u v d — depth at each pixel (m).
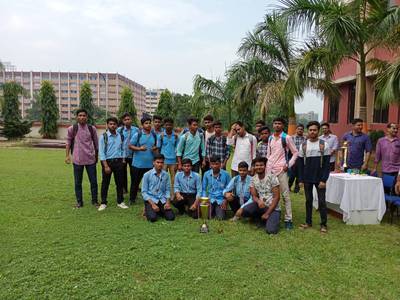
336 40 6.95
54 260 3.81
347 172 6.30
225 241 4.55
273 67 11.84
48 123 25.95
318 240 4.69
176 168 6.89
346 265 3.87
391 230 5.23
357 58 8.27
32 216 5.50
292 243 4.55
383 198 5.55
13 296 3.06
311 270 3.71
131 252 4.09
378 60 8.58
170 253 4.09
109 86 86.06
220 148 6.44
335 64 7.96
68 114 88.62
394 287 3.37
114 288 3.23
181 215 5.84
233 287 3.31
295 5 7.57
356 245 4.51
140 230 4.93
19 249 4.11
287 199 5.25
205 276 3.51
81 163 6.09
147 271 3.60
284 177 5.24
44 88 25.97
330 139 7.53
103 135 6.11
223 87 17.00
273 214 5.09
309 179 5.17
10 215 5.50
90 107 27.36
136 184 6.53
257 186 5.25
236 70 12.31
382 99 6.49
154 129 6.90
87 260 3.83
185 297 3.11
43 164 11.94
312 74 8.36
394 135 6.00
